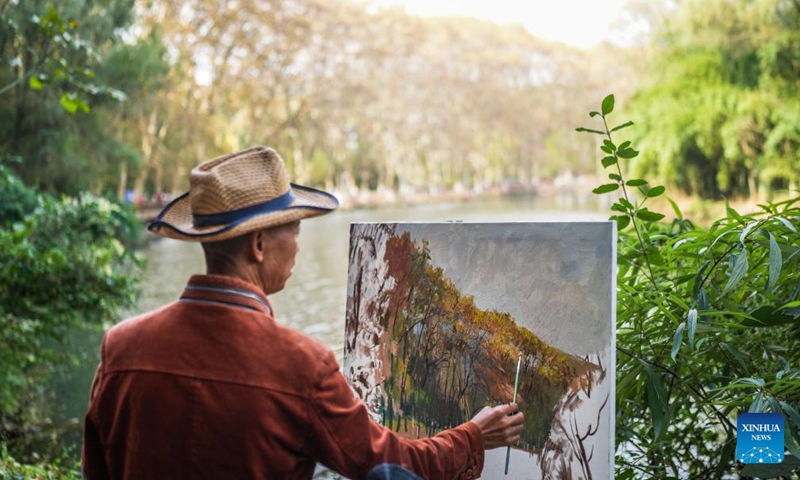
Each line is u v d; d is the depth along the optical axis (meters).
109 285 6.24
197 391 1.09
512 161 72.06
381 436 1.15
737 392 1.50
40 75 5.03
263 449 1.08
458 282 1.43
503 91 69.81
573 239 1.24
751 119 23.38
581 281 1.22
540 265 1.28
